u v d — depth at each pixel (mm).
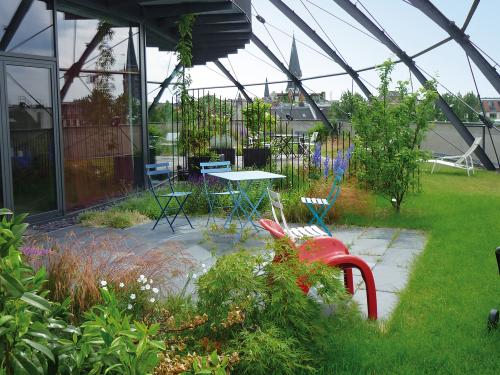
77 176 9125
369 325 3787
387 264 5691
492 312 3686
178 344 2877
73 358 1895
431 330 3701
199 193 9047
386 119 8383
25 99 7773
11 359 1723
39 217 8086
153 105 13273
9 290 1649
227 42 16109
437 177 13625
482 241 6457
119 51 10516
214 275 3146
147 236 7191
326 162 9344
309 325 3254
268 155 13031
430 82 8523
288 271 3244
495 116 13922
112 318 1944
